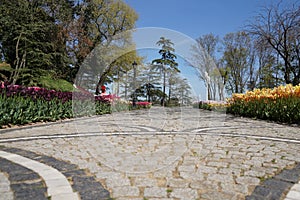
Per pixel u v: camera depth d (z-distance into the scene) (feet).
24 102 18.38
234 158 8.58
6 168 7.06
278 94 23.91
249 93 28.99
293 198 5.24
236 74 70.74
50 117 20.74
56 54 44.27
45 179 6.22
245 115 27.22
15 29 39.01
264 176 6.64
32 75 38.27
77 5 54.29
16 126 17.12
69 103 23.27
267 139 12.48
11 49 41.01
